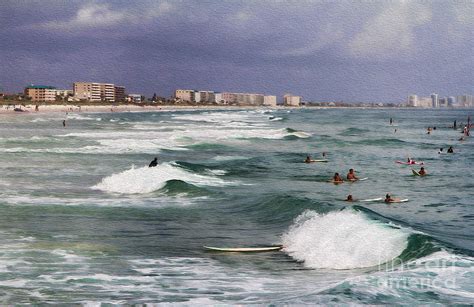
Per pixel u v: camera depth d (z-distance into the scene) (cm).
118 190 3541
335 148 7762
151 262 1916
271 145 8056
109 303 1457
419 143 8950
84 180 3988
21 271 1767
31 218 2625
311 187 4056
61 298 1503
